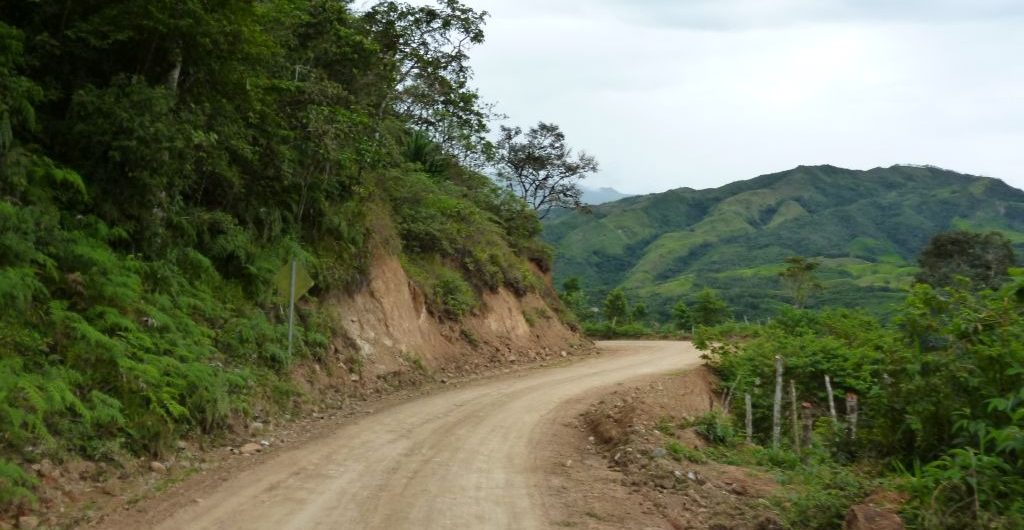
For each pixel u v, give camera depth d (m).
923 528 6.60
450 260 27.42
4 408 7.53
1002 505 6.57
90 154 12.05
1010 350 8.08
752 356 23.53
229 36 13.38
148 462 9.05
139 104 11.91
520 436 12.61
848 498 7.90
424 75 28.56
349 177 19.16
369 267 19.95
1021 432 6.91
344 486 8.66
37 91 11.11
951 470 6.89
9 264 9.62
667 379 22.22
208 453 10.05
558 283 128.88
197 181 15.05
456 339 24.22
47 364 8.93
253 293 15.18
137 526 6.93
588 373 23.89
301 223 17.98
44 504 7.16
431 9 27.14
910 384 9.38
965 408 8.65
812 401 21.56
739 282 110.19
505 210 37.25
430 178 29.44
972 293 9.57
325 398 14.91
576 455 11.42
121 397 9.46
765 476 10.11
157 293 12.16
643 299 106.94
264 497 8.08
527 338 29.80
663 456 10.64
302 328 15.83
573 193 51.91
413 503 8.05
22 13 12.66
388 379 17.95
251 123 16.03
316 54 19.45
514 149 49.88
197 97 14.23
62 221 11.38
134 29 12.62
